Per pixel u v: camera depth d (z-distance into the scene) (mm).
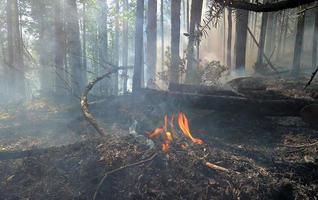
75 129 7730
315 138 6281
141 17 11375
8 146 6992
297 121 7078
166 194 4488
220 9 2312
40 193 4836
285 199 4457
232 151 5816
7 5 18016
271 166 5203
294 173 4965
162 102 7625
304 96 7906
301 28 13594
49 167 5359
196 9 12125
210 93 7523
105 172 4910
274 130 6812
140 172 4797
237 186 4602
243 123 7098
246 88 8188
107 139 5930
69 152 5680
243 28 14008
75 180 4973
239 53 14180
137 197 4477
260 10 1958
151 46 15148
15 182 5164
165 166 4945
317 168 5109
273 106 6746
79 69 13984
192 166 4980
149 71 15031
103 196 4613
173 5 12375
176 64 11664
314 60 15844
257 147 6070
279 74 14125
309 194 4445
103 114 8383
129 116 7691
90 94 10094
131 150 5332
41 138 7379
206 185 4648
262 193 4480
